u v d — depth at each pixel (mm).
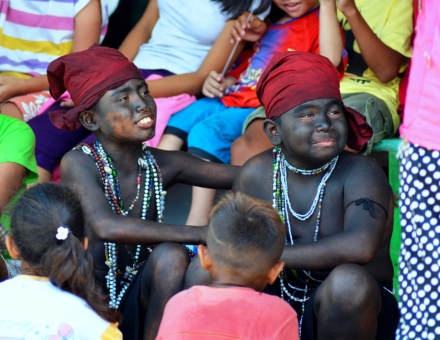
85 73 12406
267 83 11961
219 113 16969
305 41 17250
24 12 18047
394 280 15547
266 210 9844
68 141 16172
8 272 12344
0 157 13289
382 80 16422
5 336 9219
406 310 10430
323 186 11930
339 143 11562
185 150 17234
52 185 10125
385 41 16250
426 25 10219
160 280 11344
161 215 12867
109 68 12312
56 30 18172
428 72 10117
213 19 18016
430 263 10211
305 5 17281
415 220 10305
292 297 11977
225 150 16438
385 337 11430
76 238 9656
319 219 11938
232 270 9648
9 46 18078
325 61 11859
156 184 12805
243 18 17469
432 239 10203
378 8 16812
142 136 12305
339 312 10672
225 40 17812
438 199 10156
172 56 18422
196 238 11938
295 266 11203
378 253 12156
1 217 12359
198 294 9531
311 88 11523
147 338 11508
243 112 16984
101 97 12273
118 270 12570
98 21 18281
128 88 12289
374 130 15672
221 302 9375
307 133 11477
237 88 17500
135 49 19188
